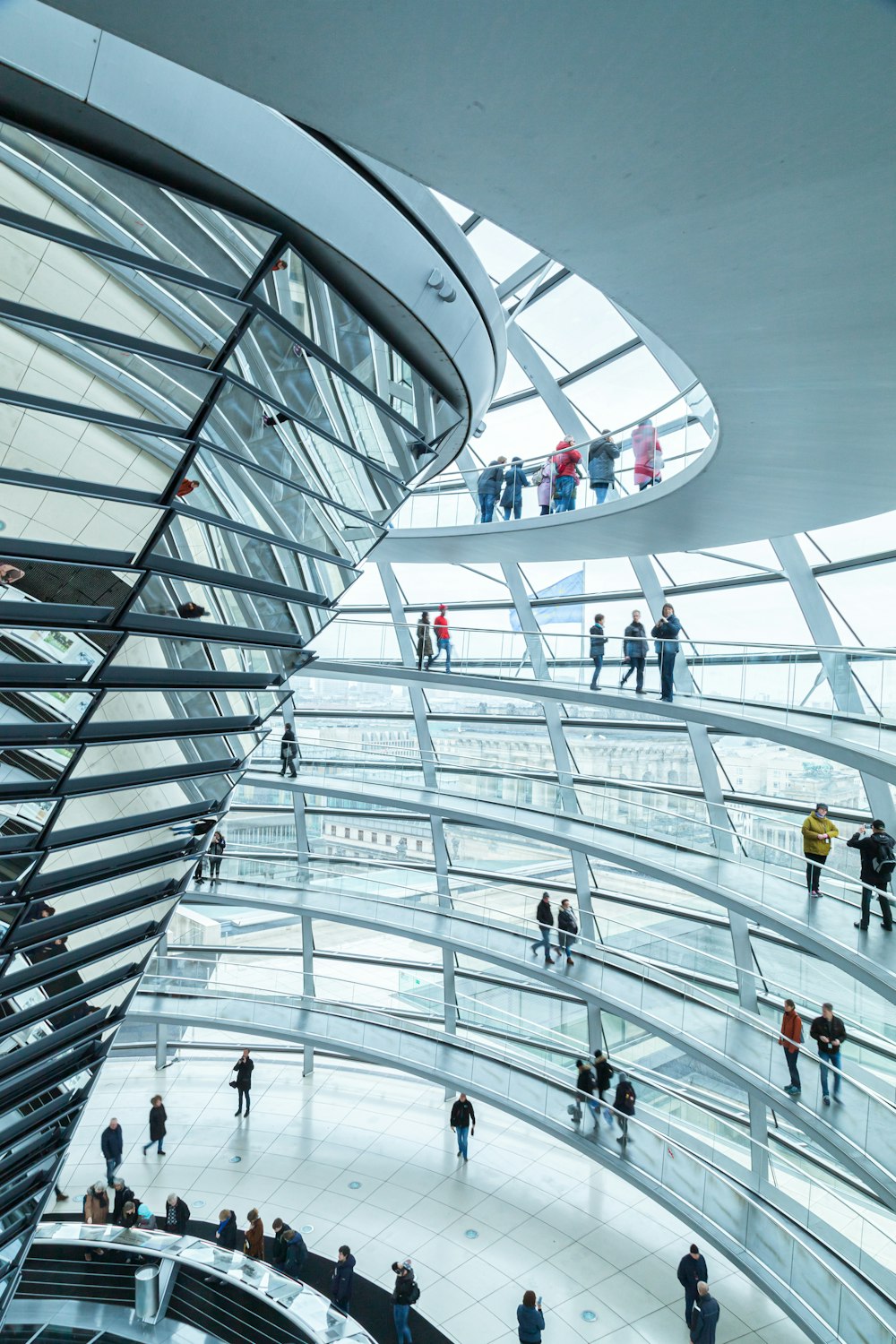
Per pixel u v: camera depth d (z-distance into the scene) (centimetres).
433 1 312
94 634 766
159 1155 2053
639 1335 1499
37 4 453
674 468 1334
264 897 2372
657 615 1930
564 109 382
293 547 888
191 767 1025
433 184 457
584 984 1903
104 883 1016
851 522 1488
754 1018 1748
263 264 609
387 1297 1589
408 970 2467
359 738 2461
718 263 537
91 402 627
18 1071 1088
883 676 1321
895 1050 1558
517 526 1659
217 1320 1447
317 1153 2066
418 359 784
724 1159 1812
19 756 805
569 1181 1962
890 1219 1598
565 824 2011
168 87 501
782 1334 1507
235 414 696
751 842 1755
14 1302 1488
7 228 530
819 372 755
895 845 1362
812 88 361
